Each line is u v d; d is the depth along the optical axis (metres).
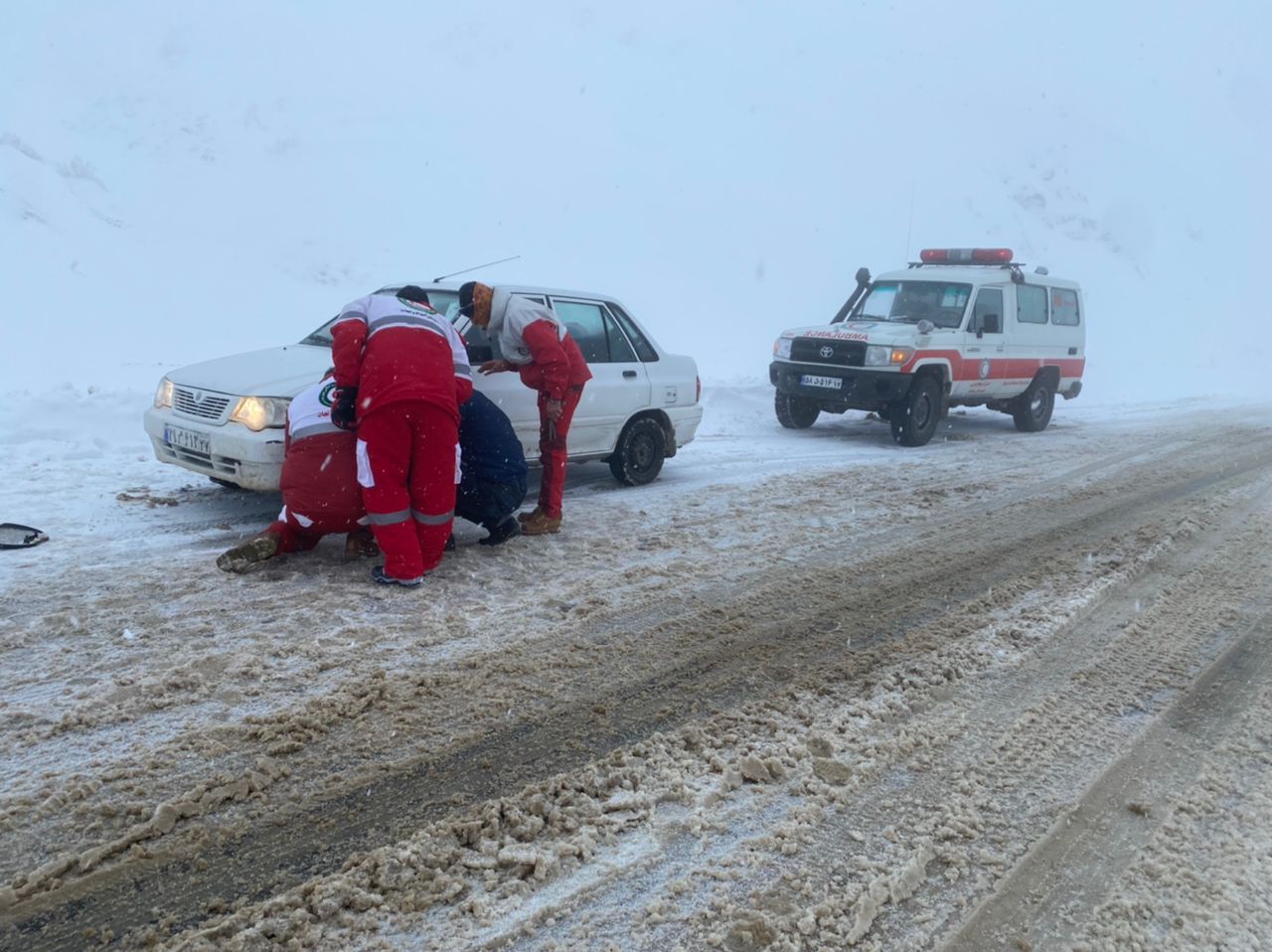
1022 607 5.24
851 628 4.85
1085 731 3.79
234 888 2.62
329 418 5.17
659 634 4.63
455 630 4.51
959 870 2.86
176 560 5.31
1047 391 13.22
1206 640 4.85
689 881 2.75
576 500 7.41
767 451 10.47
